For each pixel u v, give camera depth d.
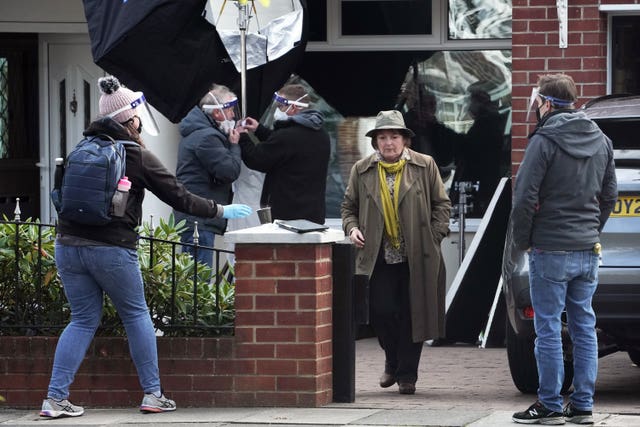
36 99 30.09
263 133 21.39
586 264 15.61
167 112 21.47
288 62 22.28
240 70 21.03
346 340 17.81
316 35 27.83
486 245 25.56
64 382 16.78
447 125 27.67
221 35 20.95
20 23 28.41
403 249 19.05
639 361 21.97
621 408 17.45
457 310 25.25
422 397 18.69
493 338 24.78
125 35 20.72
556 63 24.92
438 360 23.12
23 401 17.88
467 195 27.58
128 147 16.70
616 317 16.92
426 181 19.16
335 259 17.94
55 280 18.27
